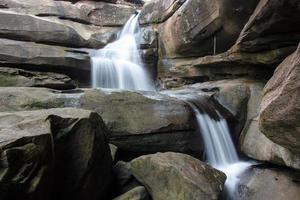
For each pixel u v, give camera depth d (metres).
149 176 6.15
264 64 8.57
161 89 12.80
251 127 8.18
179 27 11.29
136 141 7.60
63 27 13.12
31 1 14.72
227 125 8.63
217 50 10.51
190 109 8.28
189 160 6.39
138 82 12.89
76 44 13.55
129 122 7.63
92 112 5.62
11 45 10.75
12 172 3.82
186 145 7.93
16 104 7.24
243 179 6.89
